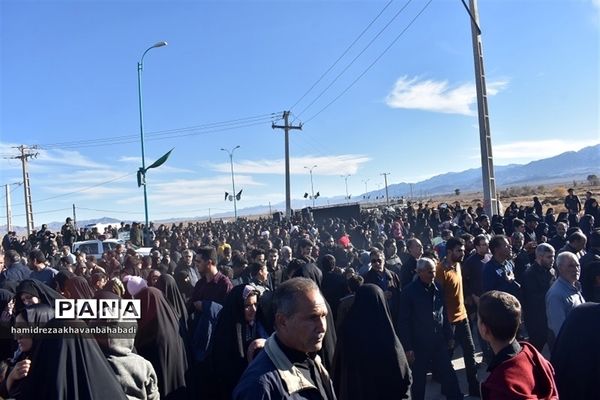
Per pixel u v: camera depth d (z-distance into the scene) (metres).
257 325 4.43
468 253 9.74
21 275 8.77
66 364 2.61
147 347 4.01
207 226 31.48
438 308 5.81
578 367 3.19
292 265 6.92
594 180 110.56
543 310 6.13
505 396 2.57
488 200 14.84
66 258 10.14
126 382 3.28
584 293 4.78
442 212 20.92
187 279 7.92
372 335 4.14
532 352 2.77
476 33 15.02
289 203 35.34
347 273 7.11
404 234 20.69
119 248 13.02
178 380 4.12
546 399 2.64
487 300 2.82
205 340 4.99
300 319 2.21
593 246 7.08
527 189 97.81
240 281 7.30
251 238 20.83
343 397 4.20
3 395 3.10
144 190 24.31
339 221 26.41
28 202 46.16
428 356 5.55
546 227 12.78
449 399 5.55
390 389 4.11
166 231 24.97
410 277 8.12
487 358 7.07
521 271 7.67
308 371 2.27
